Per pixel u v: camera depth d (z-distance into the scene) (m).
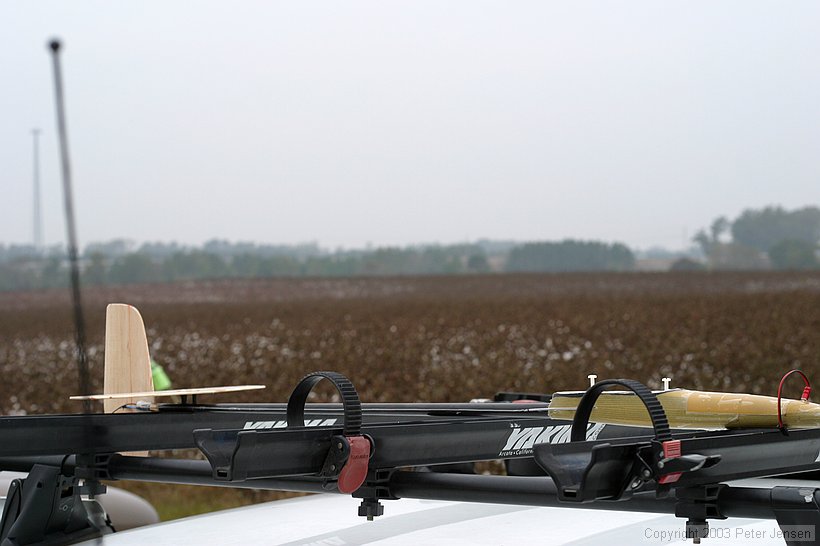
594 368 25.23
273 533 2.09
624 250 120.69
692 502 1.79
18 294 88.69
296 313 50.28
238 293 93.38
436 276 112.00
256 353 28.19
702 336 31.66
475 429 2.20
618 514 2.15
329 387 21.19
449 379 22.44
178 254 115.44
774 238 116.81
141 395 2.58
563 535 1.98
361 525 2.13
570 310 43.88
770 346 28.59
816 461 2.14
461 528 2.06
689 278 96.62
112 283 103.69
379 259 122.44
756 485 2.36
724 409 2.12
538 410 2.77
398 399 20.41
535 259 121.19
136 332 3.63
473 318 41.38
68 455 2.44
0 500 2.46
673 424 2.21
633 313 40.47
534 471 2.51
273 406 2.82
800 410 2.02
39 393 22.58
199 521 2.24
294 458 1.77
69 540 2.17
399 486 1.97
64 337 43.03
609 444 1.63
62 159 1.98
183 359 27.67
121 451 2.44
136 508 3.51
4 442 2.30
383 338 33.09
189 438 2.59
